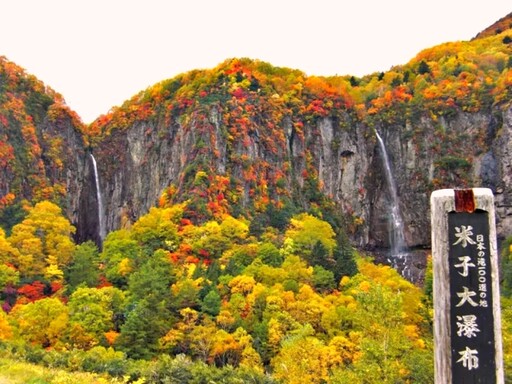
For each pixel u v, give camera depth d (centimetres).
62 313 6381
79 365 4219
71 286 8519
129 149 17138
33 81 17150
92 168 17038
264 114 16138
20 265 9231
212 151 14250
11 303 8194
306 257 10069
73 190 16025
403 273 15500
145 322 6125
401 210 16562
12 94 16138
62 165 15838
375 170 17125
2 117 14950
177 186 13975
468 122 16725
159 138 16112
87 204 16538
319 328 6788
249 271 8419
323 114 17050
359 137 17162
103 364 4409
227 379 4341
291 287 7775
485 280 724
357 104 18112
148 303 6481
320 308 6919
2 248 9256
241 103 15800
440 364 721
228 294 7762
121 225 16075
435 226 748
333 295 7819
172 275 8362
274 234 11856
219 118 15012
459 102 17075
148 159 16238
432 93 17538
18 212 13438
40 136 15950
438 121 17025
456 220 741
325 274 8675
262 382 4394
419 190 16488
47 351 4728
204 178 13325
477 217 738
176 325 6569
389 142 17338
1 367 3134
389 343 3134
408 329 5838
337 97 17675
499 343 715
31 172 14800
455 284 729
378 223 16688
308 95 17600
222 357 6100
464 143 16550
